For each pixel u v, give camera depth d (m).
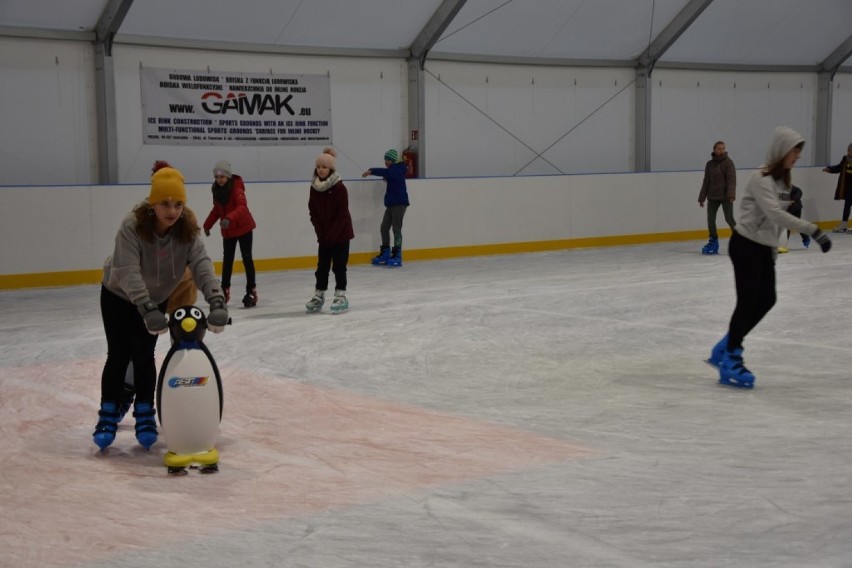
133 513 3.65
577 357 6.86
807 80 20.39
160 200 4.15
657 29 17.58
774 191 5.59
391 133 15.95
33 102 13.06
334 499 3.78
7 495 3.90
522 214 15.35
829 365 6.43
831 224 19.02
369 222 14.06
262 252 13.22
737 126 19.66
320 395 5.77
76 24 13.09
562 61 17.28
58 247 11.84
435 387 5.97
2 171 12.97
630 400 5.52
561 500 3.72
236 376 6.35
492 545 3.25
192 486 3.99
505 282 11.48
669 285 10.91
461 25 15.71
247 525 3.49
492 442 4.63
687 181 17.11
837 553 3.13
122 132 13.65
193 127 14.20
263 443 4.68
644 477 4.02
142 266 4.34
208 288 4.36
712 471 4.10
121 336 4.55
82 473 4.21
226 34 14.09
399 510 3.63
